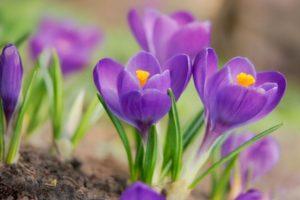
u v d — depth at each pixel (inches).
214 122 24.0
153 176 24.8
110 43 72.4
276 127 24.7
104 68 23.5
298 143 48.2
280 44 108.7
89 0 121.8
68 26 36.6
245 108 23.2
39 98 28.8
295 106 65.9
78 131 27.7
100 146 34.1
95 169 28.3
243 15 106.7
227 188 28.5
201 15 111.7
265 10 108.5
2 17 52.2
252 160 27.7
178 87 23.8
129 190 21.5
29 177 24.5
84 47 34.8
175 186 24.7
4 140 24.6
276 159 27.8
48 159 26.8
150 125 23.7
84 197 24.9
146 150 24.3
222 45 106.7
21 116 24.5
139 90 23.0
